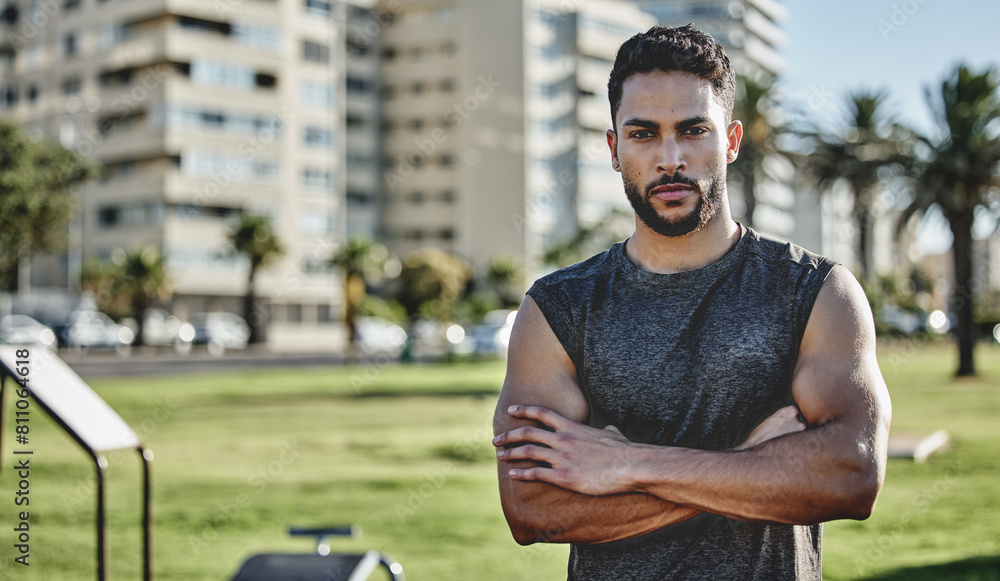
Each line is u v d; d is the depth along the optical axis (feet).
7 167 135.23
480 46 234.79
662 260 6.07
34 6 207.82
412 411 53.83
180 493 27.14
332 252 203.51
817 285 5.82
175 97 193.57
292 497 26.50
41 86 207.10
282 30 205.67
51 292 202.90
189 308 198.39
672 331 5.91
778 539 5.73
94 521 23.22
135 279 168.55
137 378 85.71
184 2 194.29
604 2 253.24
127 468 31.83
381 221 241.14
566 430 5.85
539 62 239.30
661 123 5.80
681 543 5.75
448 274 215.51
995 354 141.38
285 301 207.62
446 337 180.24
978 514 23.30
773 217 311.27
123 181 199.52
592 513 5.68
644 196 5.85
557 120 244.22
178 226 194.59
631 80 5.95
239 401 60.44
